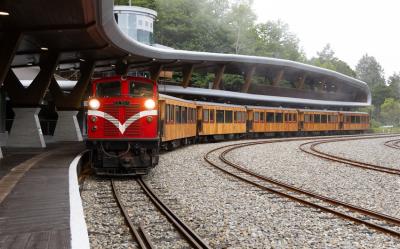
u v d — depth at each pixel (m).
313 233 7.80
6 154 16.88
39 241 5.85
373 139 39.81
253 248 6.98
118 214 8.98
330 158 20.05
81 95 24.34
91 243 6.96
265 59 44.56
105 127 13.80
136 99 13.85
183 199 10.68
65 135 24.55
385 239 7.41
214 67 43.19
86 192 11.36
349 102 60.16
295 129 43.06
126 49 21.47
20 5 12.68
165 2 74.31
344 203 10.06
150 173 14.94
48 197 8.77
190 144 28.78
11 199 8.55
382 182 13.79
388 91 121.19
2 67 15.72
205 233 7.78
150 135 13.88
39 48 19.98
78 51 20.11
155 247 6.84
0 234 6.18
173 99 22.14
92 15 14.00
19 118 19.88
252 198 10.84
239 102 45.19
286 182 13.87
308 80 60.56
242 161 19.34
